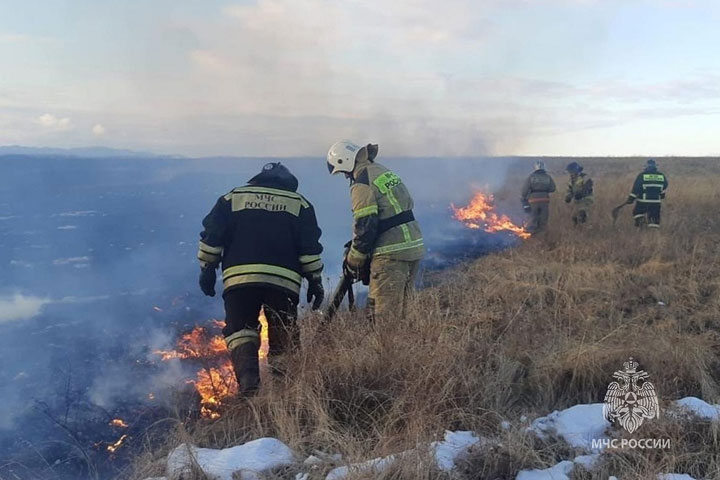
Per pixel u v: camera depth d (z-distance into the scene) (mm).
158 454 3385
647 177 11953
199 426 3678
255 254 4344
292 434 3332
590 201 12555
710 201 15219
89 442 3889
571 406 3889
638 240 10305
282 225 4422
